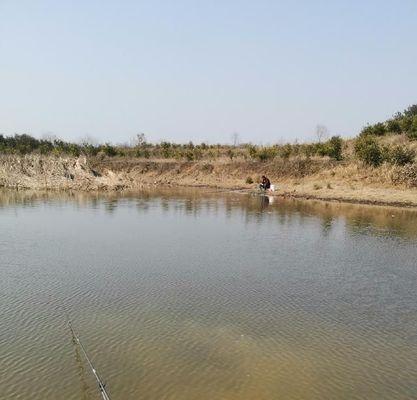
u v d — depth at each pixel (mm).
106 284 16812
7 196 45562
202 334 12734
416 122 54594
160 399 9656
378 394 10031
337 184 46812
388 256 21391
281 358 11500
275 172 56719
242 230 27328
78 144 91812
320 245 23469
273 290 16469
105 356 11430
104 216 32406
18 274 17938
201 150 77750
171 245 23141
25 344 12008
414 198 39000
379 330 13273
